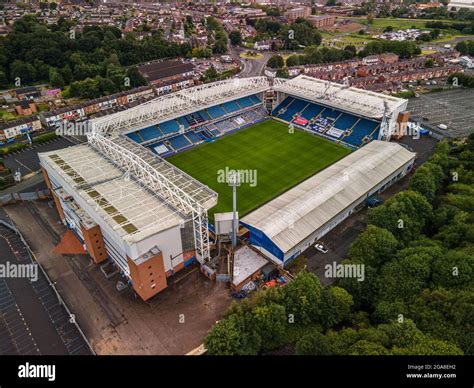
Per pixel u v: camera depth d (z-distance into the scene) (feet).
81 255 329.11
